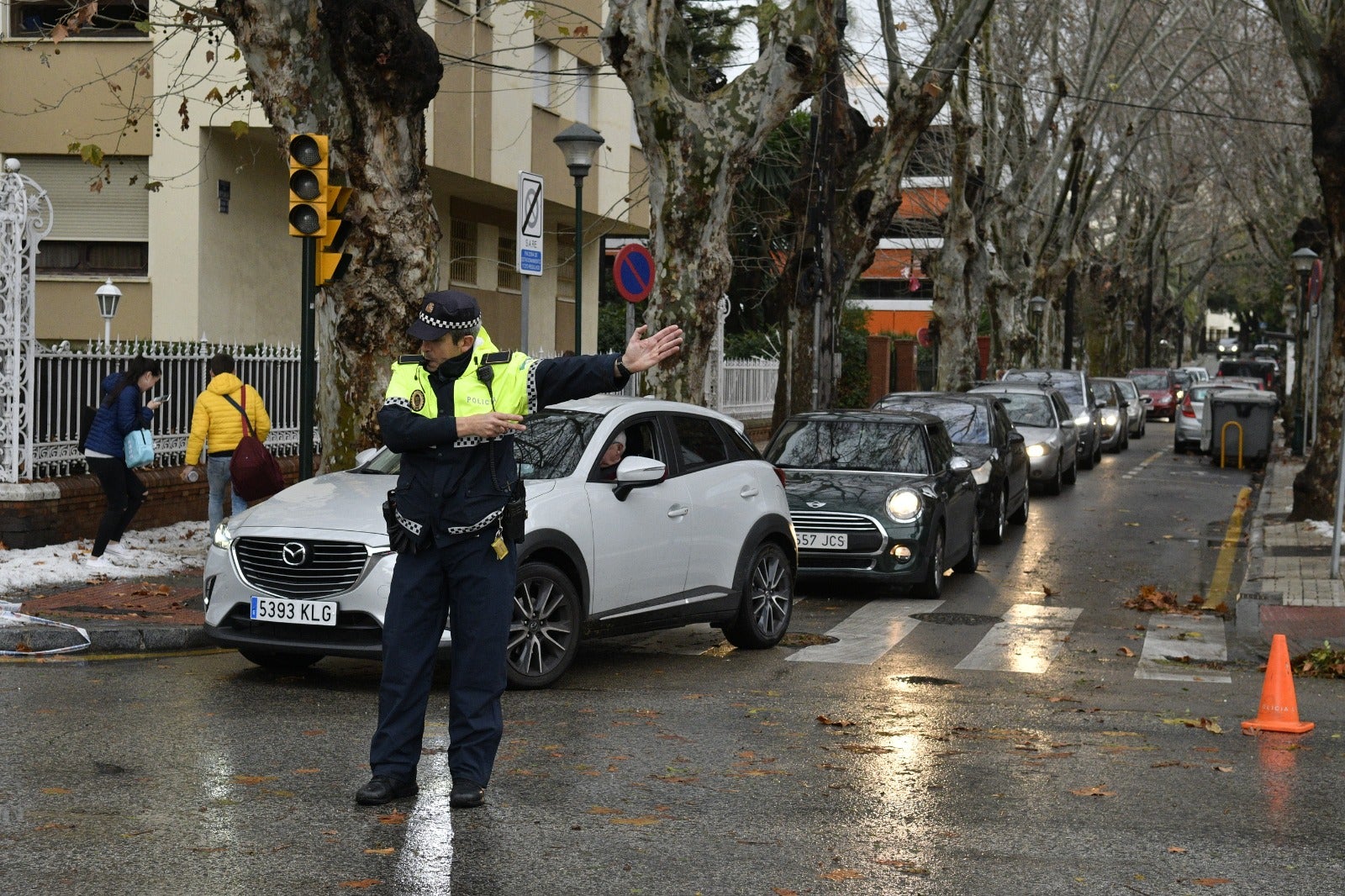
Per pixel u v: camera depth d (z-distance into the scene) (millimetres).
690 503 13055
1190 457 46406
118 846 7043
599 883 6645
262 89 16172
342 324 16328
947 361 43531
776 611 14164
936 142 51844
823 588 18578
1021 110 47656
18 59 26391
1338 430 23875
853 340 54312
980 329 78562
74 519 17891
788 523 14328
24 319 17359
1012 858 7172
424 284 16453
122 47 26141
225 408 17156
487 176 30203
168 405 20188
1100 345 92500
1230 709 11359
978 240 45375
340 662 12625
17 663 12000
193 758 8844
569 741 9641
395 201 16203
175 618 13594
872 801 8211
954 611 16703
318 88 16000
